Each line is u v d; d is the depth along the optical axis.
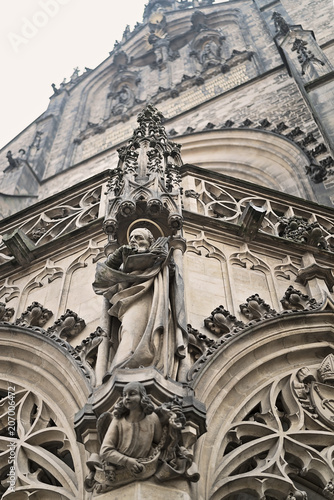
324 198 19.48
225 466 6.81
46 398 7.92
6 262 10.87
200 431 6.34
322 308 9.01
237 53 33.53
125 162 10.62
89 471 6.32
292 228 11.62
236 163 25.31
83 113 38.78
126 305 7.27
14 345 8.49
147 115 12.41
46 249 10.88
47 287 10.12
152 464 5.81
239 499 7.80
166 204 9.30
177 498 5.80
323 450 7.38
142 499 5.63
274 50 32.53
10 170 30.59
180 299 7.48
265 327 8.41
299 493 6.60
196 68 35.94
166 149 11.45
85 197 12.84
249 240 10.73
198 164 26.23
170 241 9.04
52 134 36.38
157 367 6.54
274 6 36.84
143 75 39.16
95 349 7.79
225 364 7.68
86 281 9.82
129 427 5.90
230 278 9.65
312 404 7.91
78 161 33.38
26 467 7.28
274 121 26.05
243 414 7.54
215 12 40.31
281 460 7.02
